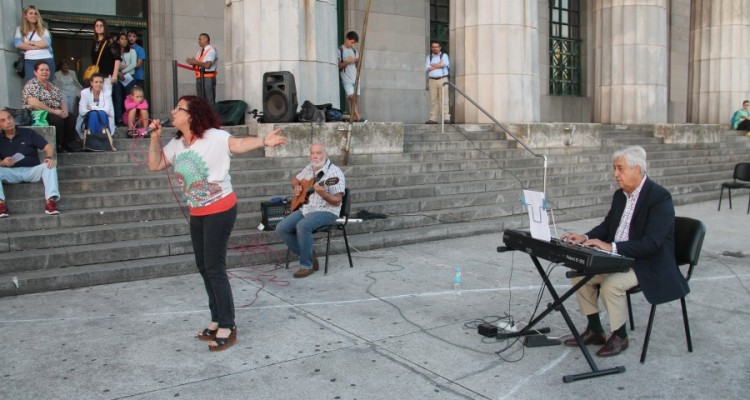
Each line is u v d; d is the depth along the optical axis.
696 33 19.59
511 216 9.72
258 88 10.30
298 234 6.49
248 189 8.27
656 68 16.73
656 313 5.41
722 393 3.84
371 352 4.52
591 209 10.53
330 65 10.75
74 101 10.17
